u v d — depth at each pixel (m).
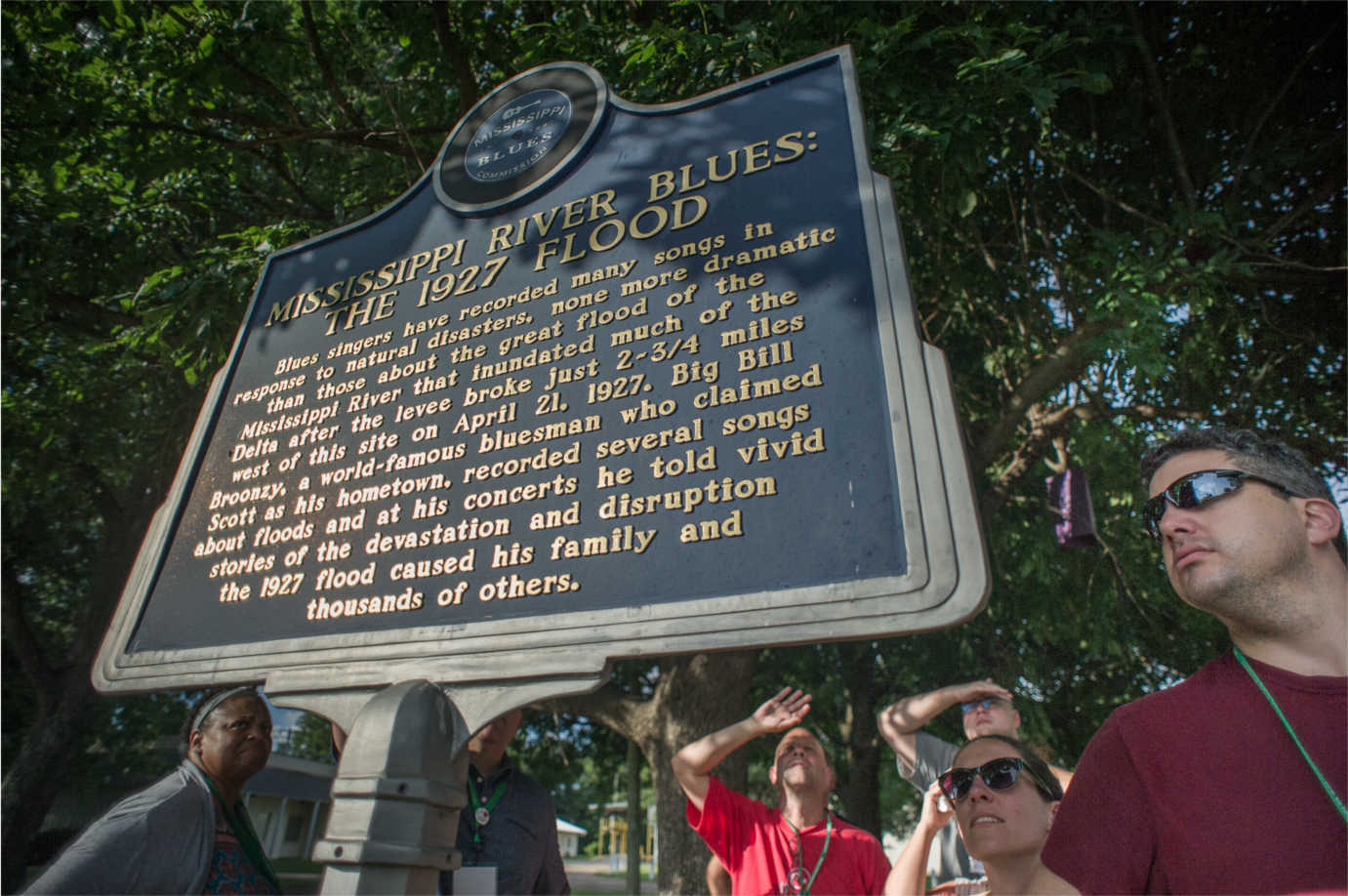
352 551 2.42
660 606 1.92
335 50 7.04
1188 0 6.93
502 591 2.13
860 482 1.91
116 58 5.86
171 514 2.80
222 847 2.29
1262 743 1.26
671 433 2.20
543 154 3.01
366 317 3.01
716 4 5.06
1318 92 6.98
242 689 2.56
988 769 1.95
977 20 5.21
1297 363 7.32
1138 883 1.30
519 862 2.70
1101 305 5.71
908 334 2.04
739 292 2.36
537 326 2.63
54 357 8.77
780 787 3.10
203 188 7.56
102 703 14.80
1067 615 8.84
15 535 12.12
